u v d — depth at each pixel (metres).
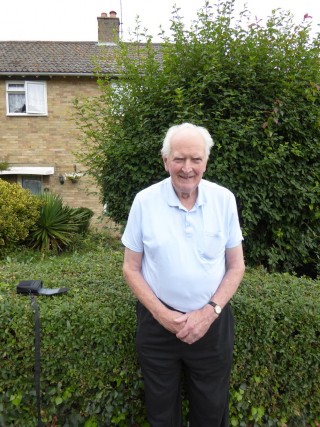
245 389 2.25
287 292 2.48
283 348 2.24
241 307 2.21
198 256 1.74
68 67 11.96
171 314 1.74
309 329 2.23
